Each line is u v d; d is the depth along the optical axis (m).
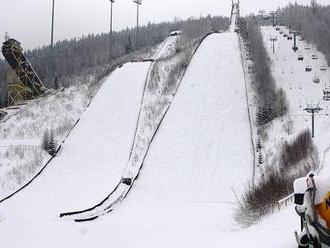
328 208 3.71
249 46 75.06
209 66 64.69
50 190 39.72
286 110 55.12
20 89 79.12
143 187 39.28
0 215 33.06
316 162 29.38
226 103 54.44
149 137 48.81
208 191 38.31
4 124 62.56
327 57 76.50
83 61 147.25
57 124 58.84
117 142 48.66
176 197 37.38
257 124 51.72
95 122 53.53
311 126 47.78
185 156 44.16
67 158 46.03
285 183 21.91
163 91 59.94
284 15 122.69
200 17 131.00
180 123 50.16
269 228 12.40
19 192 39.47
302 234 4.02
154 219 30.92
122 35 165.25
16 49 76.19
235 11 125.44
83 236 23.39
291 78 69.75
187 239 18.53
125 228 26.84
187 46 85.62
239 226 21.08
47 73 136.50
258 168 41.84
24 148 47.50
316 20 108.94
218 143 46.34
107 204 35.72
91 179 41.78
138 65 69.38
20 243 21.78
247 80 62.19
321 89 64.25
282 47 86.12
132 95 59.44
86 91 71.00
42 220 30.78
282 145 43.16
